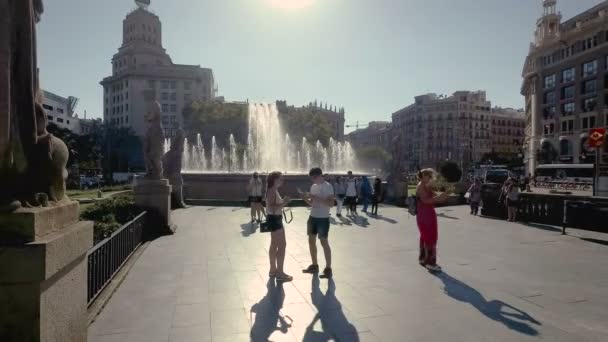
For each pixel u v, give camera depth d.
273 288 5.64
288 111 83.62
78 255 2.88
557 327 4.25
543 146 64.69
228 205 18.59
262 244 8.95
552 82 64.12
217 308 4.82
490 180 43.44
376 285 5.80
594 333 4.10
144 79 95.38
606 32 53.38
